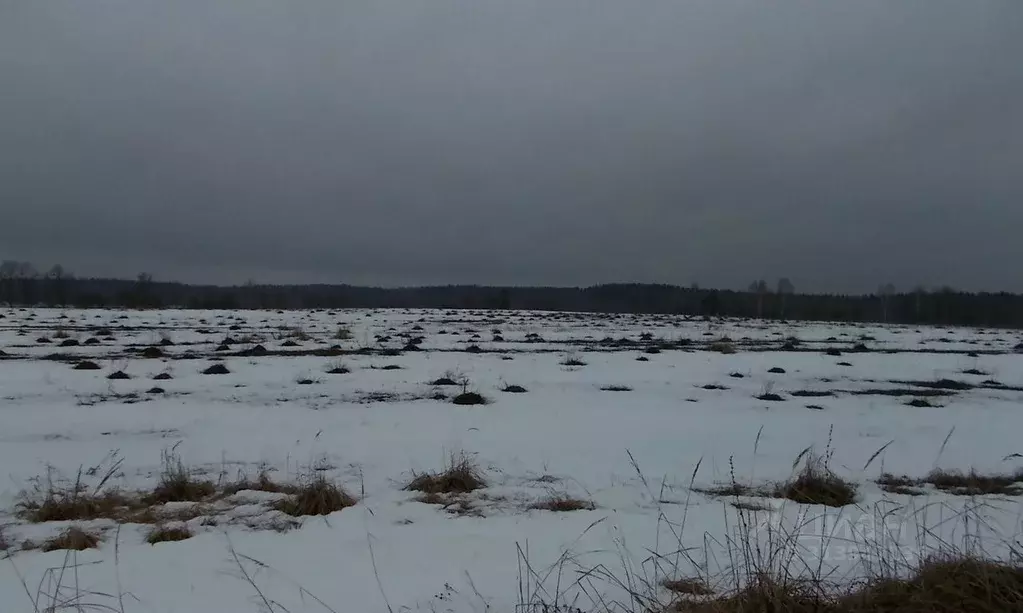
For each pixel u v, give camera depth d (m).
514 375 19.33
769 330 45.41
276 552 5.49
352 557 5.35
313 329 38.34
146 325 39.50
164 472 7.88
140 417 12.42
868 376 20.91
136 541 5.95
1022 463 9.46
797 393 17.06
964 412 14.27
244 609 4.33
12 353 23.39
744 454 9.73
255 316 52.31
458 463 8.30
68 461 9.04
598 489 7.71
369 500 7.25
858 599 4.12
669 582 4.69
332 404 14.10
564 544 5.62
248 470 8.60
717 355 25.81
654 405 14.62
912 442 10.91
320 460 9.11
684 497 7.37
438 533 6.00
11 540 6.02
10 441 10.42
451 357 23.72
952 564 4.34
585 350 27.27
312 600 4.47
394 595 4.54
